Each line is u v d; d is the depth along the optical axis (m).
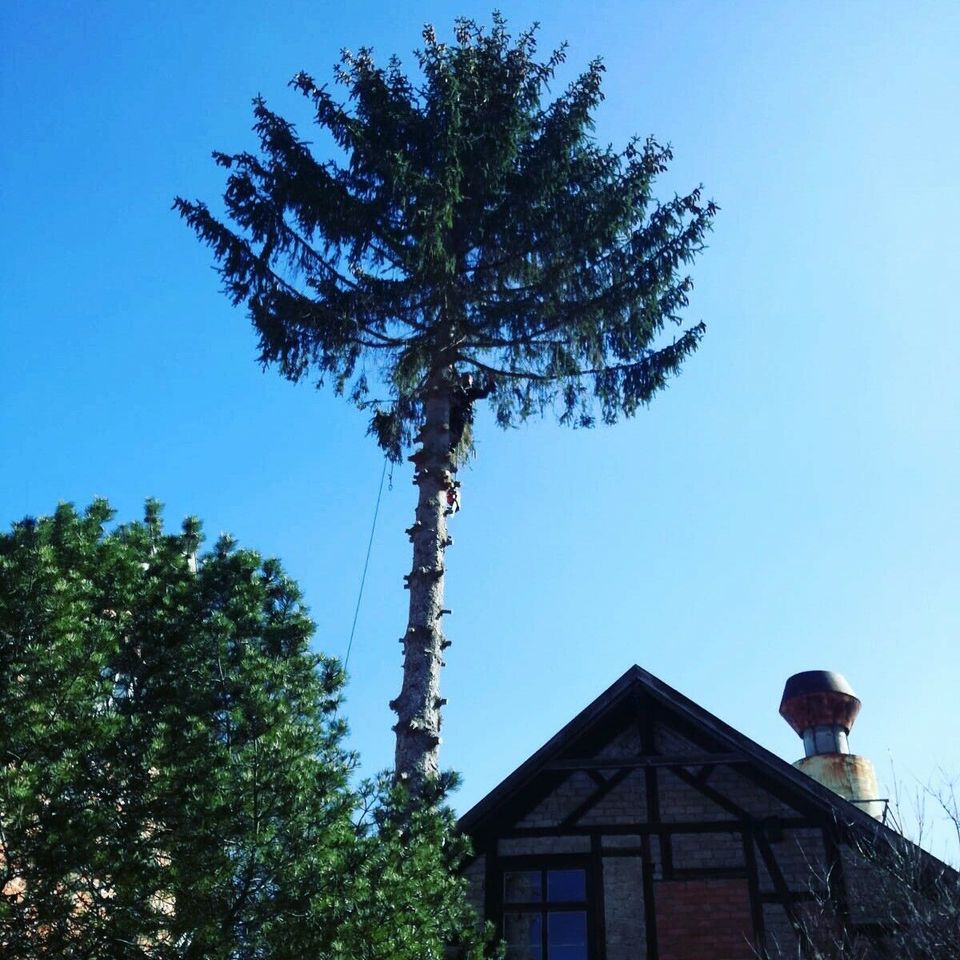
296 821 9.14
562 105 16.27
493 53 16.67
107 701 9.74
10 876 8.41
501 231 15.61
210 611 10.52
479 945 10.17
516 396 16.11
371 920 8.91
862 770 17.95
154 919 8.62
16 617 9.15
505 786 13.51
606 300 15.31
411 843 9.76
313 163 15.40
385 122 15.81
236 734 9.55
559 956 12.73
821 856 12.82
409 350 15.20
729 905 12.74
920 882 11.55
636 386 15.60
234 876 8.88
